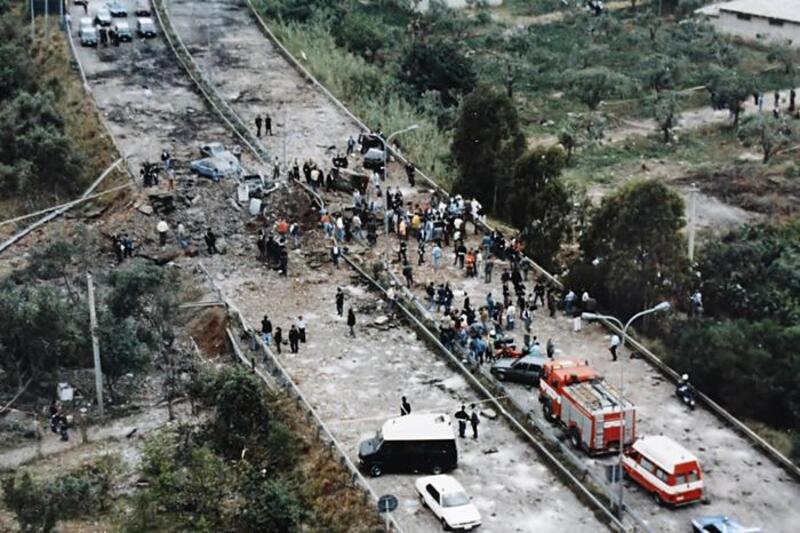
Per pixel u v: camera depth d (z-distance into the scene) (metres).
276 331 95.62
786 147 160.62
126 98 146.50
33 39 165.38
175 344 96.88
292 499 75.25
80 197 125.75
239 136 136.50
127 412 91.19
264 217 117.19
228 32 172.88
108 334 93.12
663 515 76.75
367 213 116.31
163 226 112.88
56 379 95.19
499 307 98.88
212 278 107.06
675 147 162.00
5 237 114.94
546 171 117.12
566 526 75.25
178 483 78.31
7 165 127.81
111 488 80.56
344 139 138.50
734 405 89.56
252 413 83.31
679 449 78.50
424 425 80.38
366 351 95.88
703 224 135.62
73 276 104.81
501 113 127.06
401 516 75.44
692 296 103.06
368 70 165.00
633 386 91.44
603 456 82.31
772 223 133.75
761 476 81.25
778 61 196.12
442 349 95.44
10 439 87.31
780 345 91.25
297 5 185.50
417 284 105.94
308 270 109.00
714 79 174.25
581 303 102.00
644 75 184.00
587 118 169.75
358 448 82.19
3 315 93.94
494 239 110.88
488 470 80.88
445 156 138.25
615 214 101.81
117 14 174.50
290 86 154.25
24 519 75.94
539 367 90.25
